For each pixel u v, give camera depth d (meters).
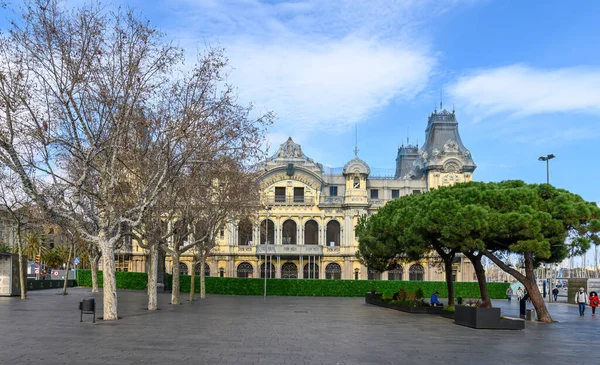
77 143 30.84
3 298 51.81
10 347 21.05
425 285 76.19
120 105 32.53
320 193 101.75
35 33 30.08
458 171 101.50
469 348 23.62
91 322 30.73
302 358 19.91
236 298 64.50
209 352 20.70
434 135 108.94
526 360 20.66
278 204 100.44
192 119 35.22
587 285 59.97
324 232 101.12
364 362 19.36
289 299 64.69
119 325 29.31
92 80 31.33
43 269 107.69
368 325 33.00
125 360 18.55
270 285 75.12
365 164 101.19
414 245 43.53
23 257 55.53
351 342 24.70
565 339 27.94
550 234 36.00
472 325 32.53
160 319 33.50
